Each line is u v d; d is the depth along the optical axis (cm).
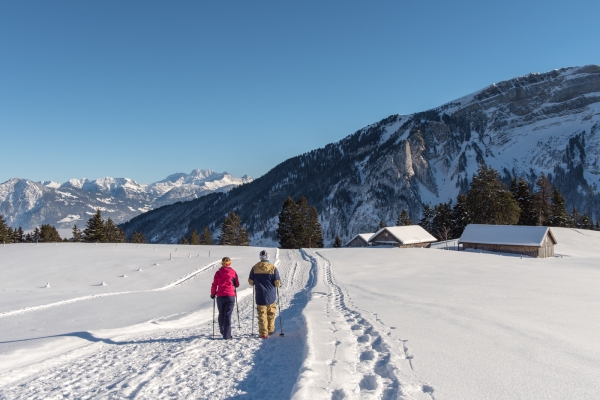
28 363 654
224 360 623
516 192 8138
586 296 1175
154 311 1324
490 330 685
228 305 820
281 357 626
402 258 3466
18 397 488
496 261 3222
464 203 8025
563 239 6144
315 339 655
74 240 10481
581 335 642
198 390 483
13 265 3180
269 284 823
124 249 4259
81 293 1992
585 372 453
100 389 508
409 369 478
